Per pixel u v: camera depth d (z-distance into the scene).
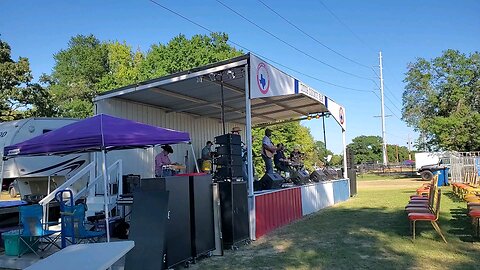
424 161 31.67
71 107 36.94
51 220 9.52
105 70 47.44
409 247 6.44
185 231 5.89
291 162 11.81
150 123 11.62
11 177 10.86
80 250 2.88
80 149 6.32
